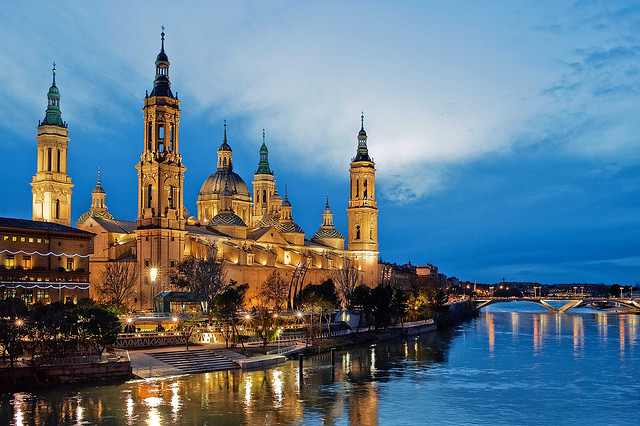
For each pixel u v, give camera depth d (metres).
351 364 123.19
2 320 91.12
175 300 144.88
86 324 98.19
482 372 114.94
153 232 170.00
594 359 134.25
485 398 91.88
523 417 81.19
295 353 134.75
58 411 79.81
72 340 96.31
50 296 140.50
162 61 178.38
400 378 107.06
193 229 196.12
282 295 187.25
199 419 77.44
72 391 90.62
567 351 149.38
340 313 179.88
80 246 148.12
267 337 133.50
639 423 78.81
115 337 101.56
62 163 182.50
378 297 181.50
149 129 177.50
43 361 95.00
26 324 92.75
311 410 82.75
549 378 108.94
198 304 149.25
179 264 163.12
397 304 195.12
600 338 185.75
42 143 180.25
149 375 102.00
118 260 176.25
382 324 185.38
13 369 91.44
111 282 151.12
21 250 137.62
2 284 129.50
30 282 135.88
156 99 176.12
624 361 131.25
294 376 106.62
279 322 137.62
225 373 107.62
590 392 96.81
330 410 83.00
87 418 76.88
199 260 163.88
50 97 182.38
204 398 88.12
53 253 142.75
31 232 139.25
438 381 104.81
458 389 98.06
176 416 78.50
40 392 89.88
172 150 177.88
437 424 77.19
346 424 76.50
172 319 130.88
